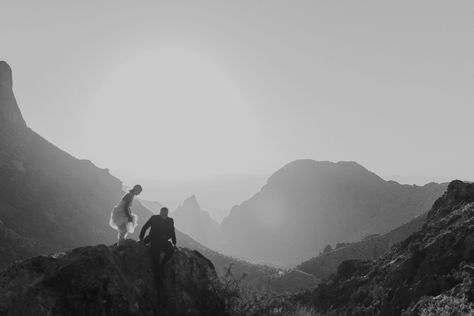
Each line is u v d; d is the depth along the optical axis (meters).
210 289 13.38
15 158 68.94
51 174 72.62
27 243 48.41
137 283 11.80
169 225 12.48
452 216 32.31
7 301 9.97
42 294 10.05
